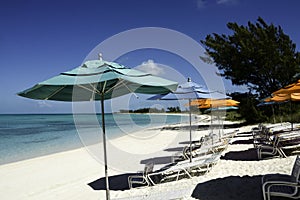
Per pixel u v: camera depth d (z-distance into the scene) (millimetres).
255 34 22812
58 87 4082
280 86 21969
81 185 7020
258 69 22188
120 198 5133
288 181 3975
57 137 23344
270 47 21266
